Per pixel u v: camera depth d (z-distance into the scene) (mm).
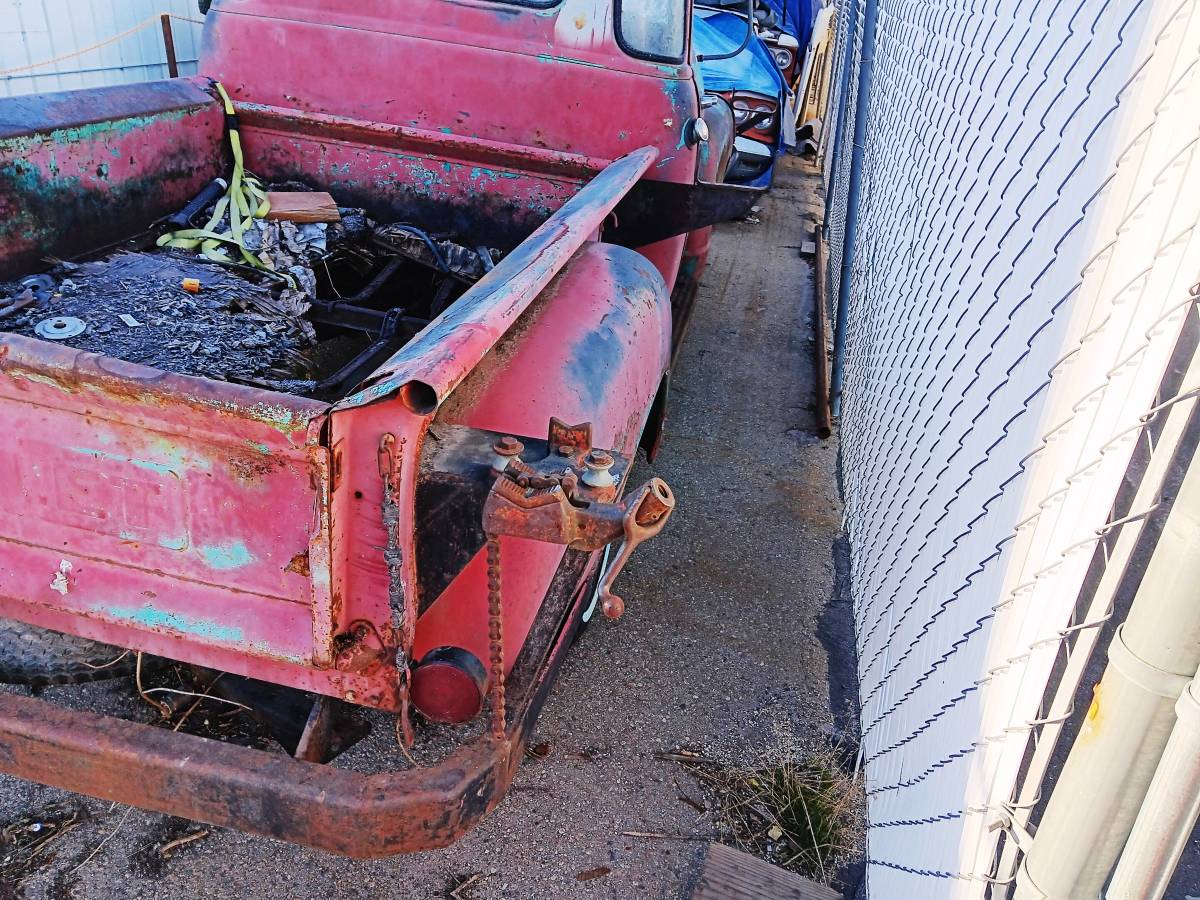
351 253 3320
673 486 4012
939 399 2270
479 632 1612
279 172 3484
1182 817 1008
